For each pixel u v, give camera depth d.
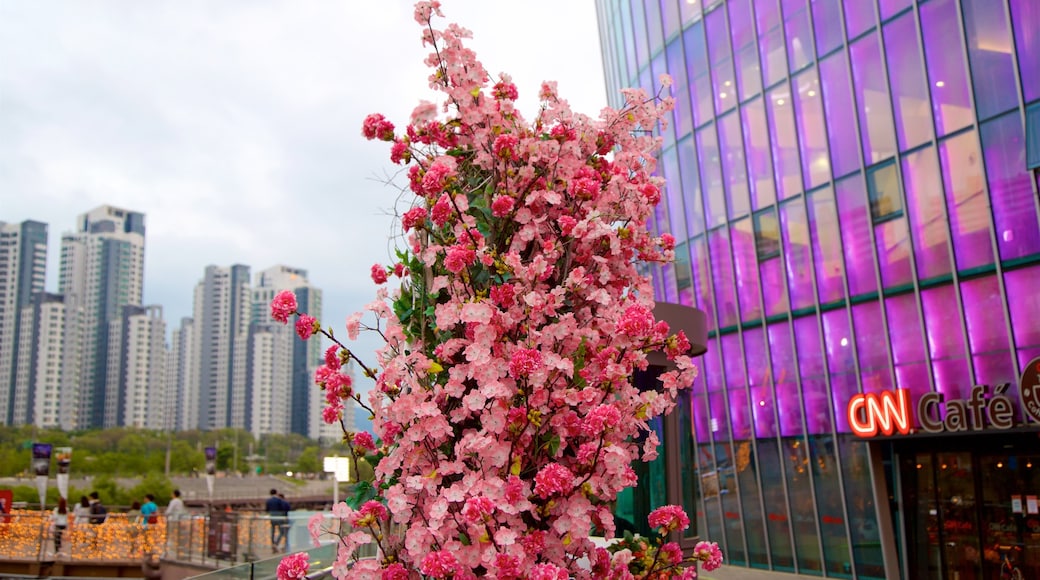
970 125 14.38
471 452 3.09
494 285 3.44
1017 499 12.98
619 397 3.46
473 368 3.08
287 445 150.88
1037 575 12.50
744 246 19.59
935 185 15.01
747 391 19.36
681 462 7.87
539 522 3.15
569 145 3.68
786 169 18.38
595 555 3.28
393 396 3.25
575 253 3.60
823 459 17.27
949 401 13.21
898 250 15.70
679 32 21.91
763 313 18.95
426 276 3.57
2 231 187.25
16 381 172.00
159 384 185.38
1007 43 13.81
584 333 3.33
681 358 3.40
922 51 15.23
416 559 2.99
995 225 13.98
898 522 14.95
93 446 111.56
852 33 16.72
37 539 20.02
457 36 3.72
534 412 3.00
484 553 2.83
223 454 119.12
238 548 16.45
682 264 21.81
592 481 3.05
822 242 17.39
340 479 15.84
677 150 22.02
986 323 14.10
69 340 175.75
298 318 3.28
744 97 19.61
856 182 16.62
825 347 17.27
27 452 86.31
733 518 19.64
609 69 27.92
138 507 27.23
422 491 3.17
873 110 16.25
